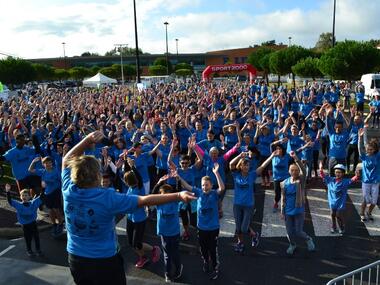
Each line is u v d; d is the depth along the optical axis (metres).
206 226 6.81
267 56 55.22
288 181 7.64
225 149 12.05
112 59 111.62
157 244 8.64
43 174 9.00
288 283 6.75
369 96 31.88
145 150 10.89
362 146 9.05
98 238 2.49
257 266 7.39
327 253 7.77
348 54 34.22
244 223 7.78
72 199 2.46
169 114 16.03
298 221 7.62
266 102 19.86
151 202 2.44
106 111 19.73
